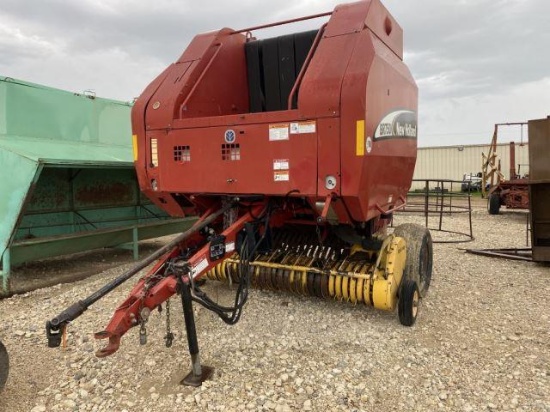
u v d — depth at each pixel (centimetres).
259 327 421
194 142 396
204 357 362
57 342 266
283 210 412
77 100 724
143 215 872
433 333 411
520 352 373
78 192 753
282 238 502
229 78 478
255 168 368
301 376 331
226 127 379
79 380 331
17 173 540
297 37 475
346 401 300
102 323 433
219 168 385
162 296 305
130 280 587
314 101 338
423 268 485
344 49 353
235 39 489
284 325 425
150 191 435
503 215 1420
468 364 351
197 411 292
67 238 605
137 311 292
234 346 381
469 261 702
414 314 428
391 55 417
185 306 311
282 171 357
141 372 342
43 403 302
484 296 521
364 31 361
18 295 540
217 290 528
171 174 413
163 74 446
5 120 620
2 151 550
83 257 763
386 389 315
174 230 793
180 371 343
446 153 2888
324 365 348
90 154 655
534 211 676
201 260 332
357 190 332
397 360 357
